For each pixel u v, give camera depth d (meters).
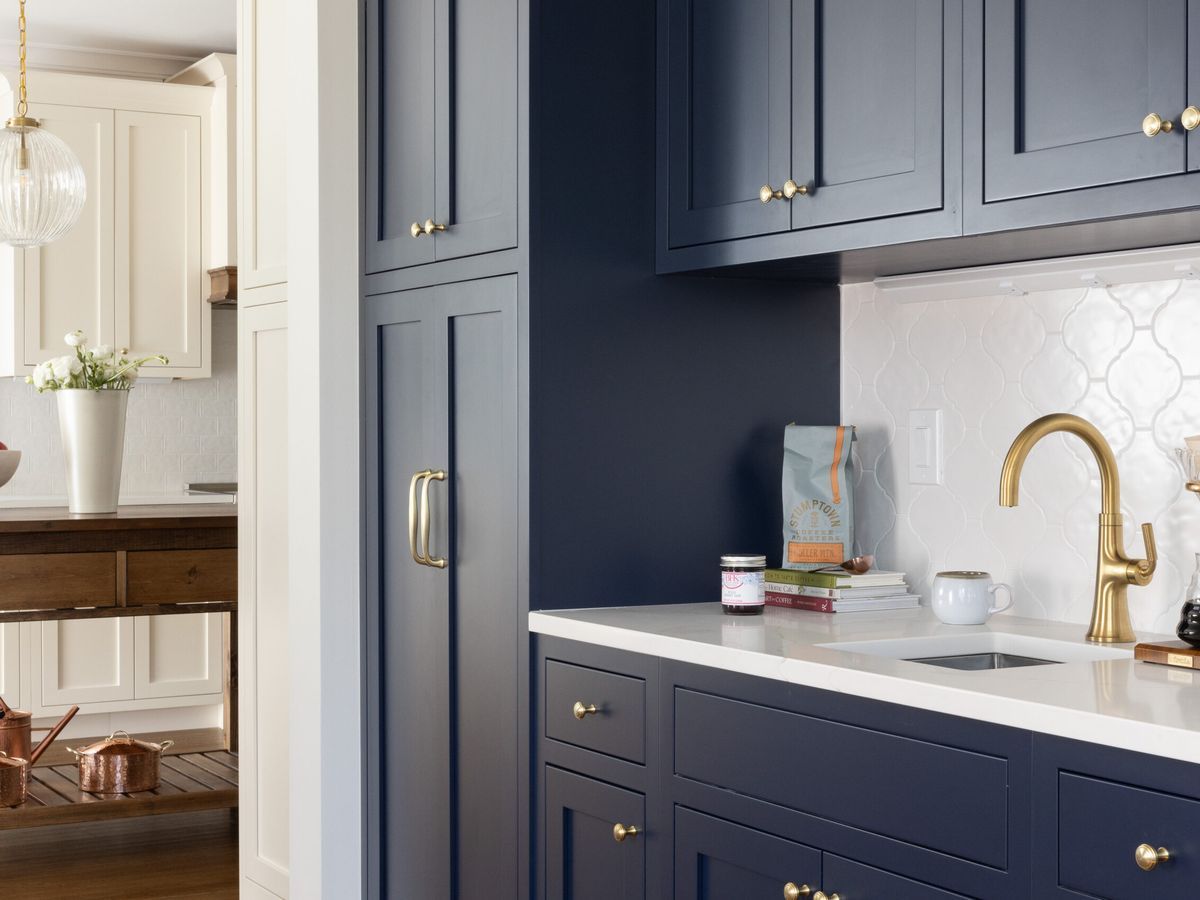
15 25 4.91
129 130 4.98
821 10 2.11
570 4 2.36
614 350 2.40
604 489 2.39
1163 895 1.34
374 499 2.80
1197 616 1.73
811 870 1.78
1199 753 1.29
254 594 3.24
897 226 1.98
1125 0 1.66
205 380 5.39
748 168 2.25
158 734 4.55
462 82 2.50
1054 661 2.00
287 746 3.10
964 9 1.86
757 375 2.55
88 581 3.66
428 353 2.61
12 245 4.08
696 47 2.36
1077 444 2.18
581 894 2.24
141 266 5.02
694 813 1.98
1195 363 2.00
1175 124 1.59
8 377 4.96
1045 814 1.46
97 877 3.81
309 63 2.82
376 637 2.79
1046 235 1.88
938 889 1.59
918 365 2.47
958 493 2.39
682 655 1.99
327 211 2.80
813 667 1.75
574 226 2.36
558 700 2.28
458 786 2.54
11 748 3.74
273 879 3.16
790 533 2.49
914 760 1.62
